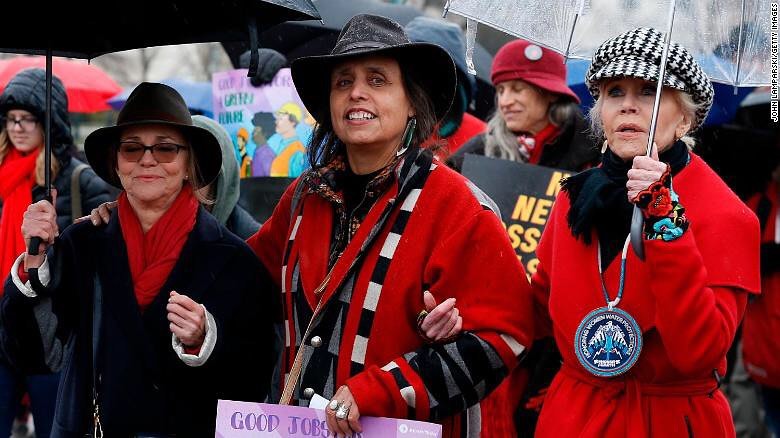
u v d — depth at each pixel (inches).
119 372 193.9
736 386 356.2
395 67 185.0
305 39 366.3
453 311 176.2
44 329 200.5
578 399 181.6
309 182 189.8
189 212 200.1
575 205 182.5
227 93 297.6
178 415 194.1
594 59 180.9
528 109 279.1
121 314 194.5
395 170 183.0
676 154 179.3
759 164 343.9
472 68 192.9
